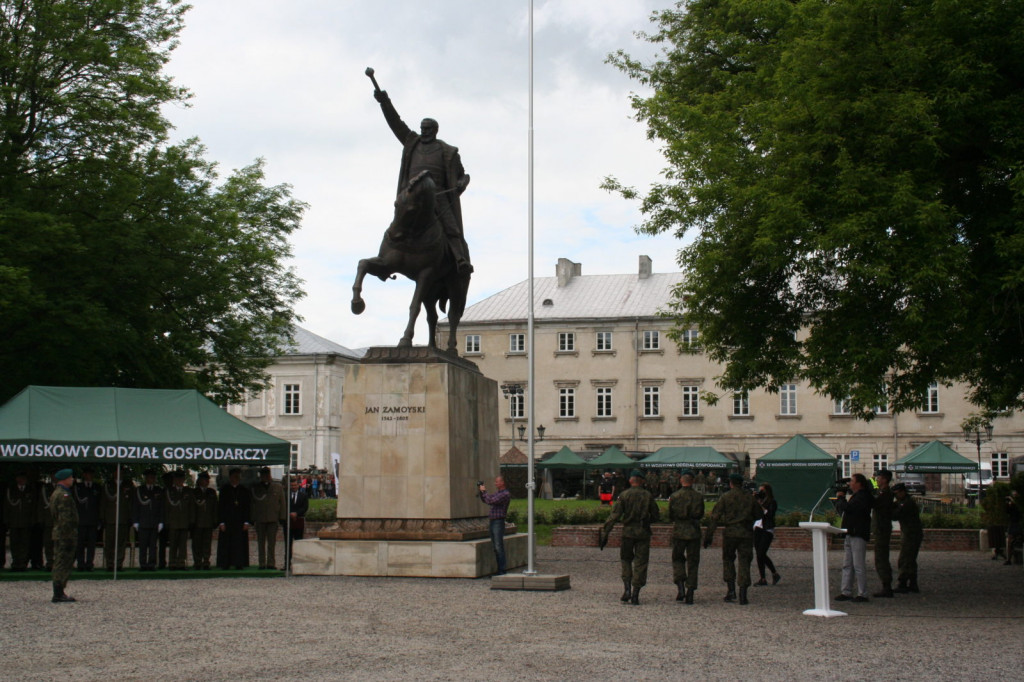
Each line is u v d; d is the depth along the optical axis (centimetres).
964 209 1847
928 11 1797
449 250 2267
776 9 2112
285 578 2073
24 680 1041
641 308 8281
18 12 2889
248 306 3744
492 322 8444
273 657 1174
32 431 2084
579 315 8338
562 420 8269
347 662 1141
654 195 2302
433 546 2058
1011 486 2733
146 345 3094
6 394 2855
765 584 2109
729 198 2031
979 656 1211
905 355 1800
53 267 2836
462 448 2186
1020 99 1773
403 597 1761
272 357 3875
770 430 7938
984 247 1805
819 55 1845
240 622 1461
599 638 1330
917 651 1245
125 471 2931
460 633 1363
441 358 2141
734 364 2138
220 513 2231
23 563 2159
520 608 1631
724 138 2159
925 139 1708
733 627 1448
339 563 2100
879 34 1811
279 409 8262
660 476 6444
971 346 1731
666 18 3014
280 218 4062
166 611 1579
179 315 3297
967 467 4528
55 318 2736
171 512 2200
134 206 3011
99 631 1376
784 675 1077
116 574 2083
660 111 2609
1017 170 1720
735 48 2778
